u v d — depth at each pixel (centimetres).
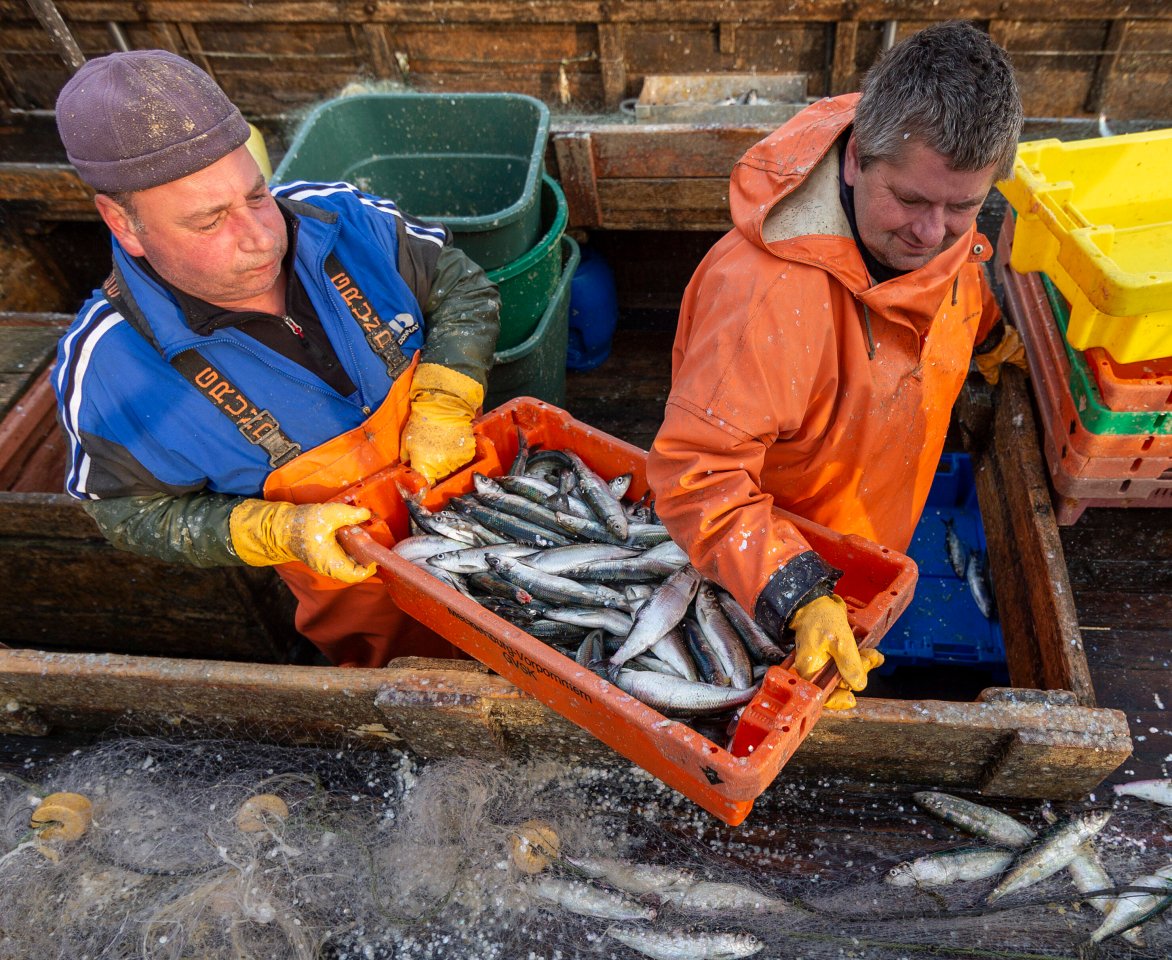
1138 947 180
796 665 161
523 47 468
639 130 373
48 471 331
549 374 363
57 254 468
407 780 227
